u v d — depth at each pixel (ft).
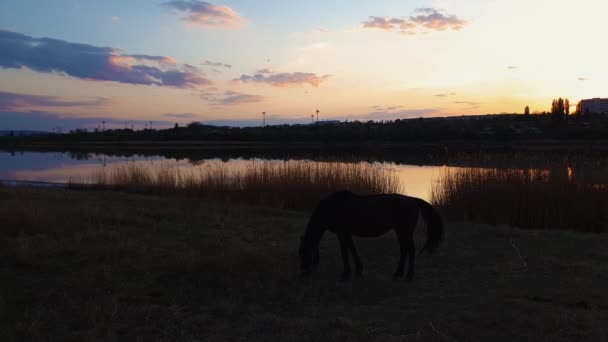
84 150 217.56
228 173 63.52
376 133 214.28
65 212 36.29
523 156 52.49
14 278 20.54
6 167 121.19
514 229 37.88
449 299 19.86
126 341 14.64
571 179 42.24
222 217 40.98
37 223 30.53
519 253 28.99
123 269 22.61
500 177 44.78
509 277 23.62
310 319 17.08
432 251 23.43
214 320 16.72
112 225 34.17
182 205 48.19
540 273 24.39
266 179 55.72
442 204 48.49
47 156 174.70
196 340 14.76
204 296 19.39
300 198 52.85
